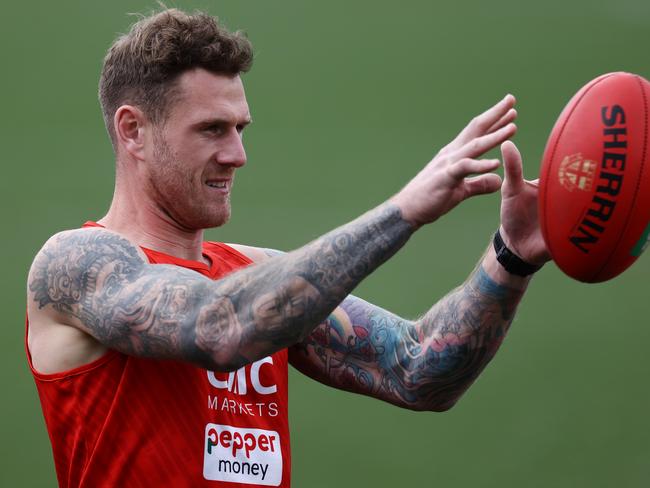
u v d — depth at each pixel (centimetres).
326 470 2136
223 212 1018
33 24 5309
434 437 2297
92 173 4169
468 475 2116
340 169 4303
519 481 2095
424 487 2069
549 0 5888
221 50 991
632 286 3234
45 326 968
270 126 4772
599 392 2506
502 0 5822
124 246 944
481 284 1007
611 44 5459
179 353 884
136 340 899
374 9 5725
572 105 891
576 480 2092
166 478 948
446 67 5319
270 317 852
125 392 948
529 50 5453
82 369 952
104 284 923
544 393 2506
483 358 1028
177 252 1031
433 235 3631
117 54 1014
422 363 1035
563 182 873
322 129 4747
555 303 3114
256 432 1007
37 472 2102
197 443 965
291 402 2475
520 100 5000
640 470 2131
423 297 3061
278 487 1009
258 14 5622
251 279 870
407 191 852
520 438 2284
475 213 3828
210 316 867
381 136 4659
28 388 2478
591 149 864
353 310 1083
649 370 2631
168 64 980
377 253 848
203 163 995
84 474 955
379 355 1066
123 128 1009
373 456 2203
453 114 4897
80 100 4828
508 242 987
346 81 5191
